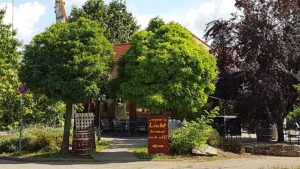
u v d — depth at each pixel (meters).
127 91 19.00
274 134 26.64
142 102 18.94
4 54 31.02
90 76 18.42
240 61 24.19
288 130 27.75
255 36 23.61
